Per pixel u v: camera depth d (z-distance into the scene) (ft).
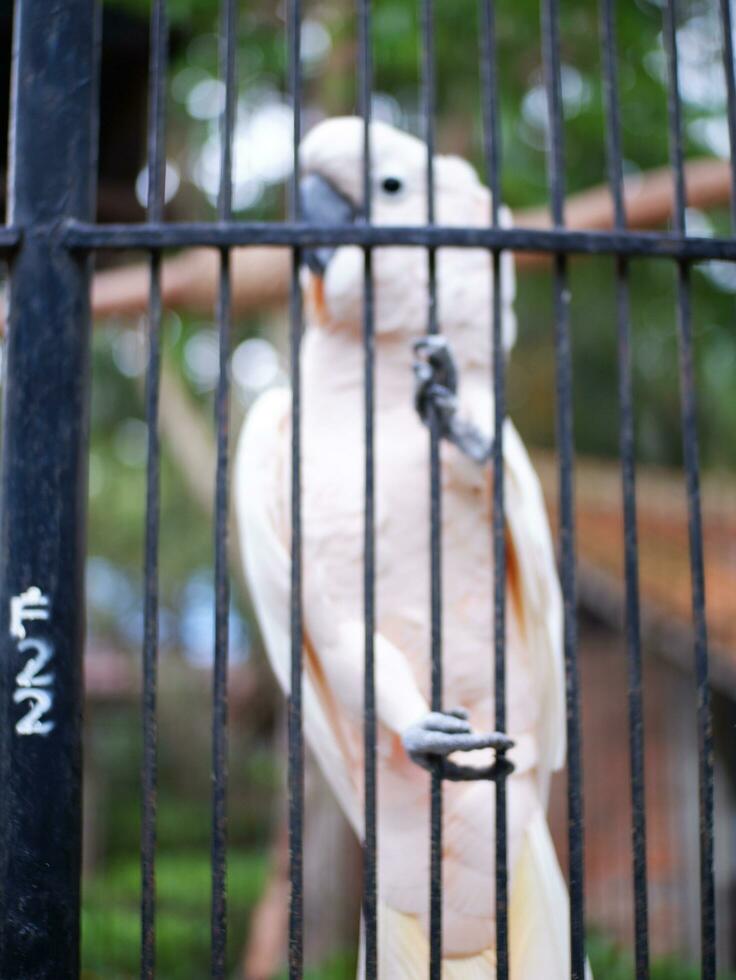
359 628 4.59
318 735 4.69
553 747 4.67
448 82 9.71
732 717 12.23
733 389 14.75
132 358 14.65
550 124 3.92
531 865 4.55
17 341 3.86
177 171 11.12
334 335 4.78
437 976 3.82
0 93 6.34
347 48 10.03
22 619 3.82
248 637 15.05
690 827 12.32
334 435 4.72
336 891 10.32
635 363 14.08
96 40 3.96
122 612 17.97
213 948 3.77
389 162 4.82
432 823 3.88
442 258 4.73
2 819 3.79
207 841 16.02
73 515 3.85
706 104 9.38
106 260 8.11
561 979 4.49
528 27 9.13
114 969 8.50
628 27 9.17
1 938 3.76
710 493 13.75
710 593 10.58
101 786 16.43
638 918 3.83
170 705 15.80
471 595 4.63
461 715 3.96
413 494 4.63
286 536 4.67
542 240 3.88
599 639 13.38
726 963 11.68
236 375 13.44
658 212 7.61
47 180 3.89
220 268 3.87
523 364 15.62
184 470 11.80
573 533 3.87
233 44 3.87
